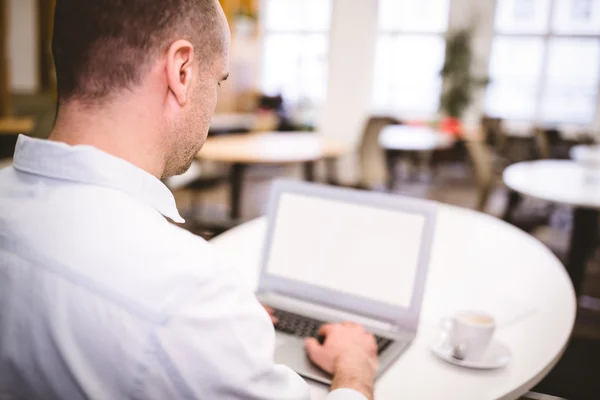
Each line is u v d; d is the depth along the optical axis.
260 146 4.27
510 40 9.14
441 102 8.79
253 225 1.86
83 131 0.58
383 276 1.14
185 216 4.92
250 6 9.40
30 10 6.82
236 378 0.53
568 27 8.83
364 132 4.67
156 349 0.50
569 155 6.69
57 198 0.56
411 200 1.14
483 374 0.92
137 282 0.51
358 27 6.57
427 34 9.38
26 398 0.52
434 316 1.17
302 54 10.26
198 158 3.74
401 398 0.84
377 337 1.04
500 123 7.34
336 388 0.79
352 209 1.20
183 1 0.59
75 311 0.50
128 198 0.57
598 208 2.49
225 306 0.55
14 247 0.53
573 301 1.28
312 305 1.20
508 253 1.68
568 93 9.05
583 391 1.28
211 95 0.66
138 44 0.57
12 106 6.04
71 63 0.57
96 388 0.49
